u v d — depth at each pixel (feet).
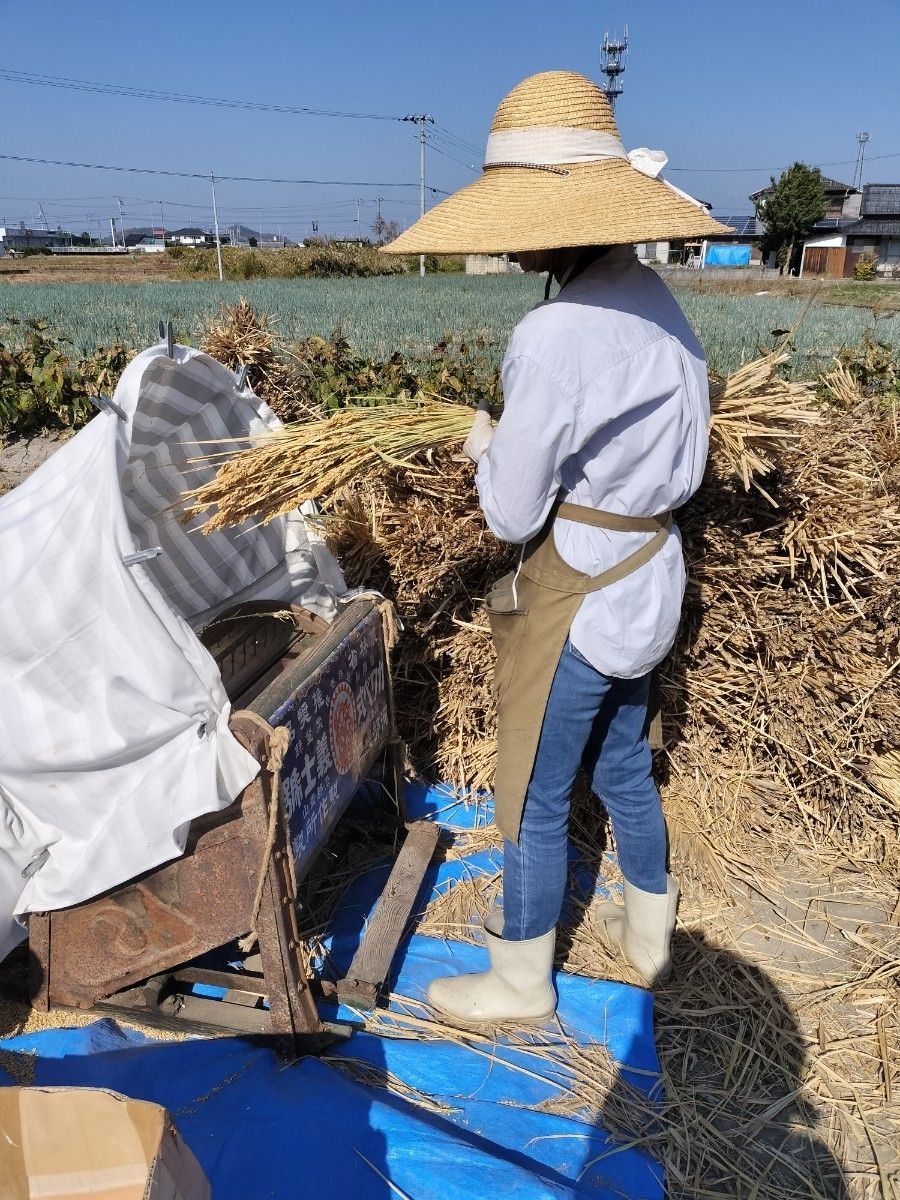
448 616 10.16
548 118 5.82
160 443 7.26
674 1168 6.29
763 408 7.36
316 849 7.11
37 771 6.23
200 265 154.30
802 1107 6.82
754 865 9.30
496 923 7.95
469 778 10.38
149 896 6.59
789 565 9.07
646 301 5.82
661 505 6.05
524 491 5.61
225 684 7.73
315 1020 6.84
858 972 8.04
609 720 7.08
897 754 9.63
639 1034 7.29
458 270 183.73
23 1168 4.51
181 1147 4.30
